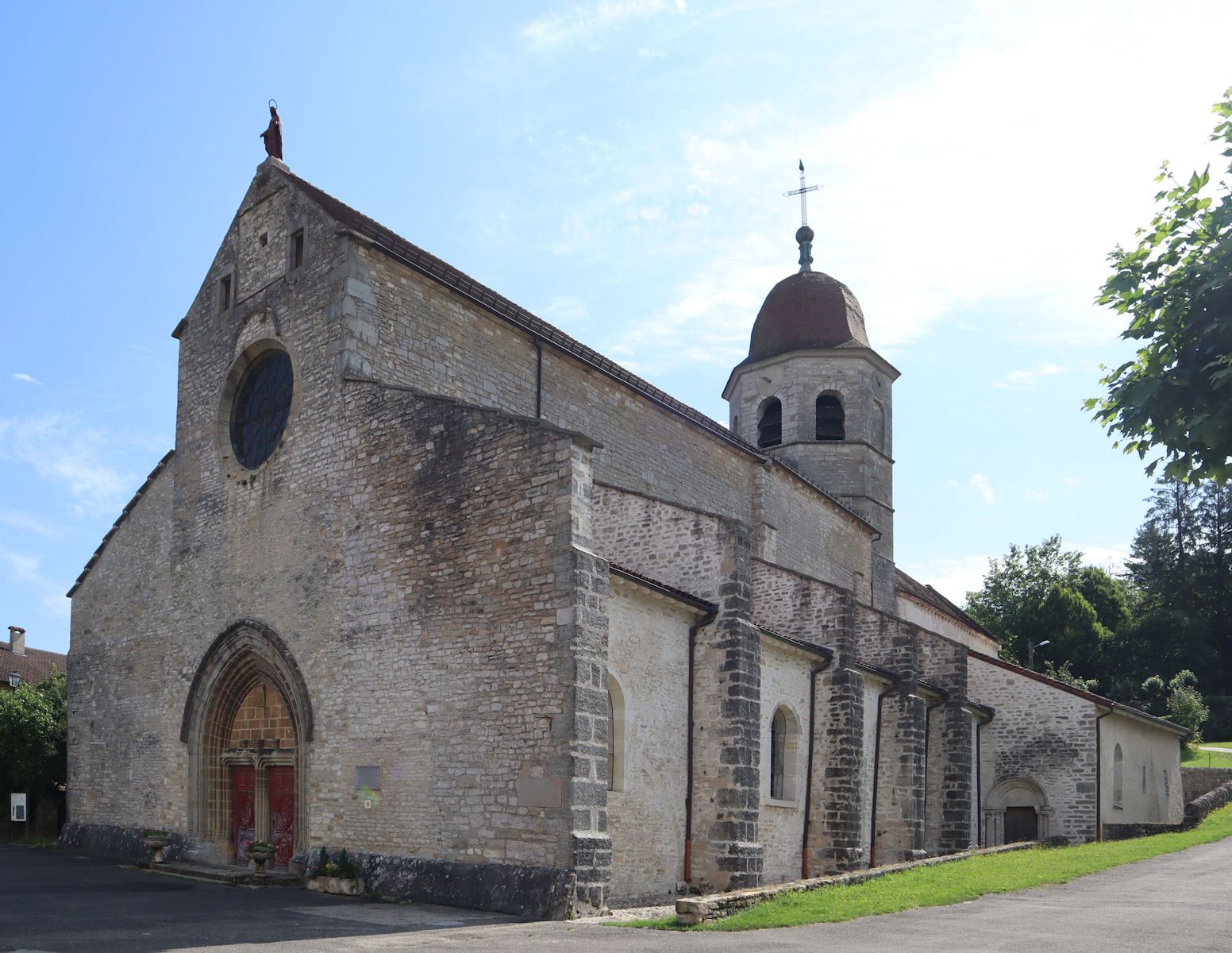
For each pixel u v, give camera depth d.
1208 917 13.74
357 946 11.45
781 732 22.06
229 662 21.52
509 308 22.12
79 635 26.88
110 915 14.30
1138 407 8.15
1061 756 32.81
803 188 43.25
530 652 15.84
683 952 10.86
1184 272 8.25
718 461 28.61
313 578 19.64
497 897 15.05
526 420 16.66
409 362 20.38
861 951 10.84
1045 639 67.31
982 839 33.22
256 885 18.36
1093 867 20.98
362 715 18.06
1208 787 43.75
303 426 20.48
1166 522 72.06
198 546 22.78
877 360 39.56
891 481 40.28
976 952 10.77
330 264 20.44
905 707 25.41
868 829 24.41
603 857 15.06
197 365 23.95
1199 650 65.25
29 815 30.30
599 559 16.00
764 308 41.19
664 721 18.45
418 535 17.89
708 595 19.75
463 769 16.30
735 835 18.22
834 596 23.30
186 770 22.08
